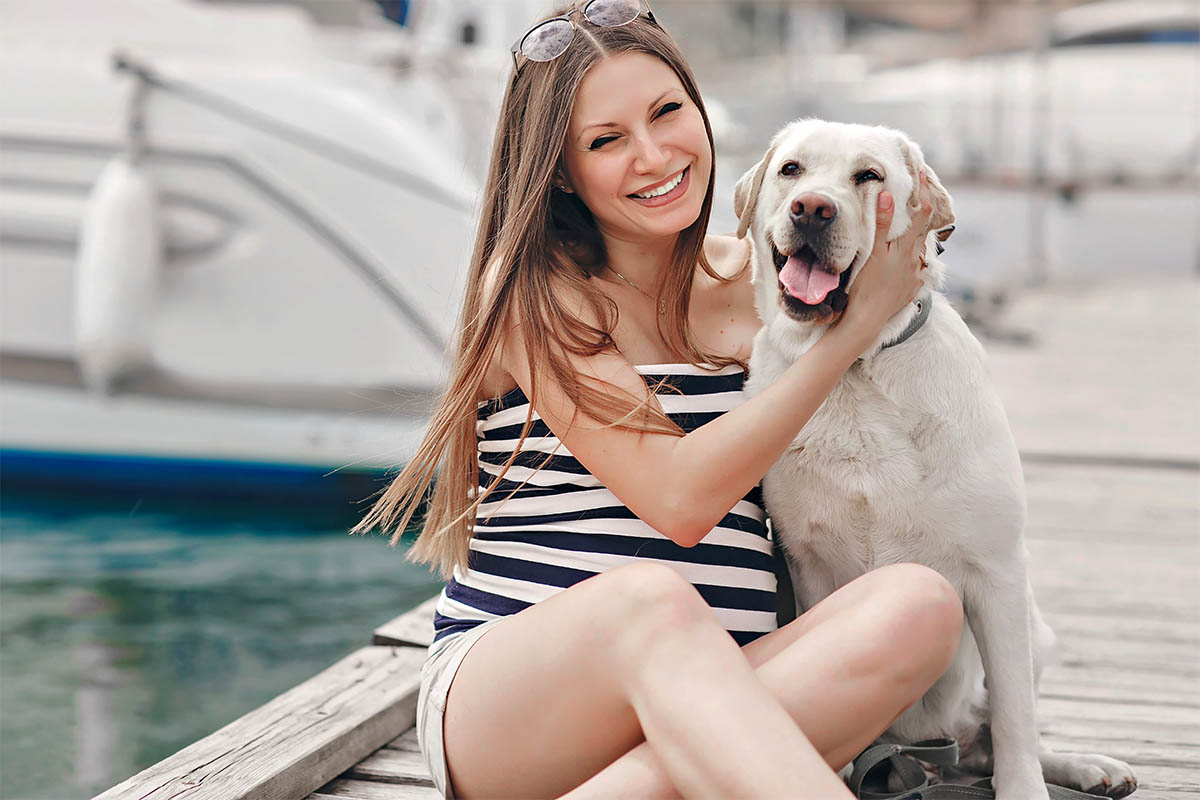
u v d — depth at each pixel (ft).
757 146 34.09
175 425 15.94
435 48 18.80
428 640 8.39
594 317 5.79
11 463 16.40
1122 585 10.62
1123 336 27.35
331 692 7.41
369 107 16.02
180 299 15.78
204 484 16.24
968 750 6.51
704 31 60.95
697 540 5.45
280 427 15.76
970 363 5.85
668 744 4.68
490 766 5.30
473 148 17.07
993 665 5.69
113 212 15.21
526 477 5.78
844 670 4.96
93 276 15.23
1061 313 31.24
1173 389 21.22
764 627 5.85
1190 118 37.19
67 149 15.78
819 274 5.35
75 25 17.21
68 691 9.98
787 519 6.14
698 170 5.91
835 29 53.67
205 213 15.74
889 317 5.48
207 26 17.90
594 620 4.91
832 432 5.80
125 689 10.03
